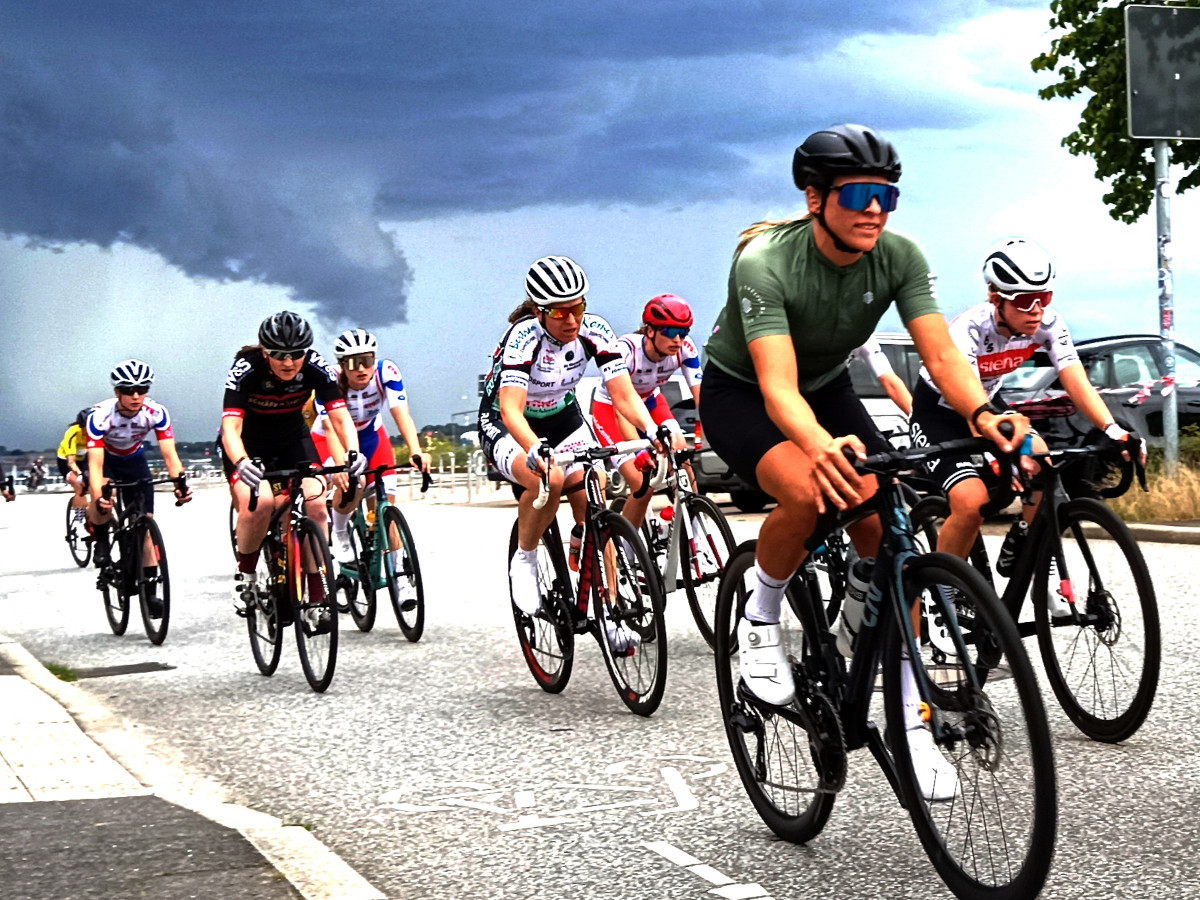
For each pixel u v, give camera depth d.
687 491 7.17
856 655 3.44
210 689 6.86
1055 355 5.29
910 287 3.59
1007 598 5.05
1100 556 4.70
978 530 4.85
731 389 3.82
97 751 5.07
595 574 5.84
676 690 6.12
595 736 5.32
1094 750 4.68
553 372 6.23
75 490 14.82
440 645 7.86
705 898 3.42
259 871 3.53
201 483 47.88
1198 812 3.92
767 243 3.58
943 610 3.08
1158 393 13.29
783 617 3.73
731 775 4.61
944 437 5.30
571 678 6.66
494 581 11.00
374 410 8.80
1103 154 18.39
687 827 4.04
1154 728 4.95
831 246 3.49
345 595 8.90
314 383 7.54
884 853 3.69
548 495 5.66
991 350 5.34
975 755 3.02
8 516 29.11
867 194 3.36
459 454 35.28
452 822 4.23
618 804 4.33
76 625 9.68
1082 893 3.33
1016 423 3.21
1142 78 12.89
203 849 3.72
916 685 3.19
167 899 3.33
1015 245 5.11
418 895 3.55
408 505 25.77
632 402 6.86
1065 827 3.85
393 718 5.89
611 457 6.34
